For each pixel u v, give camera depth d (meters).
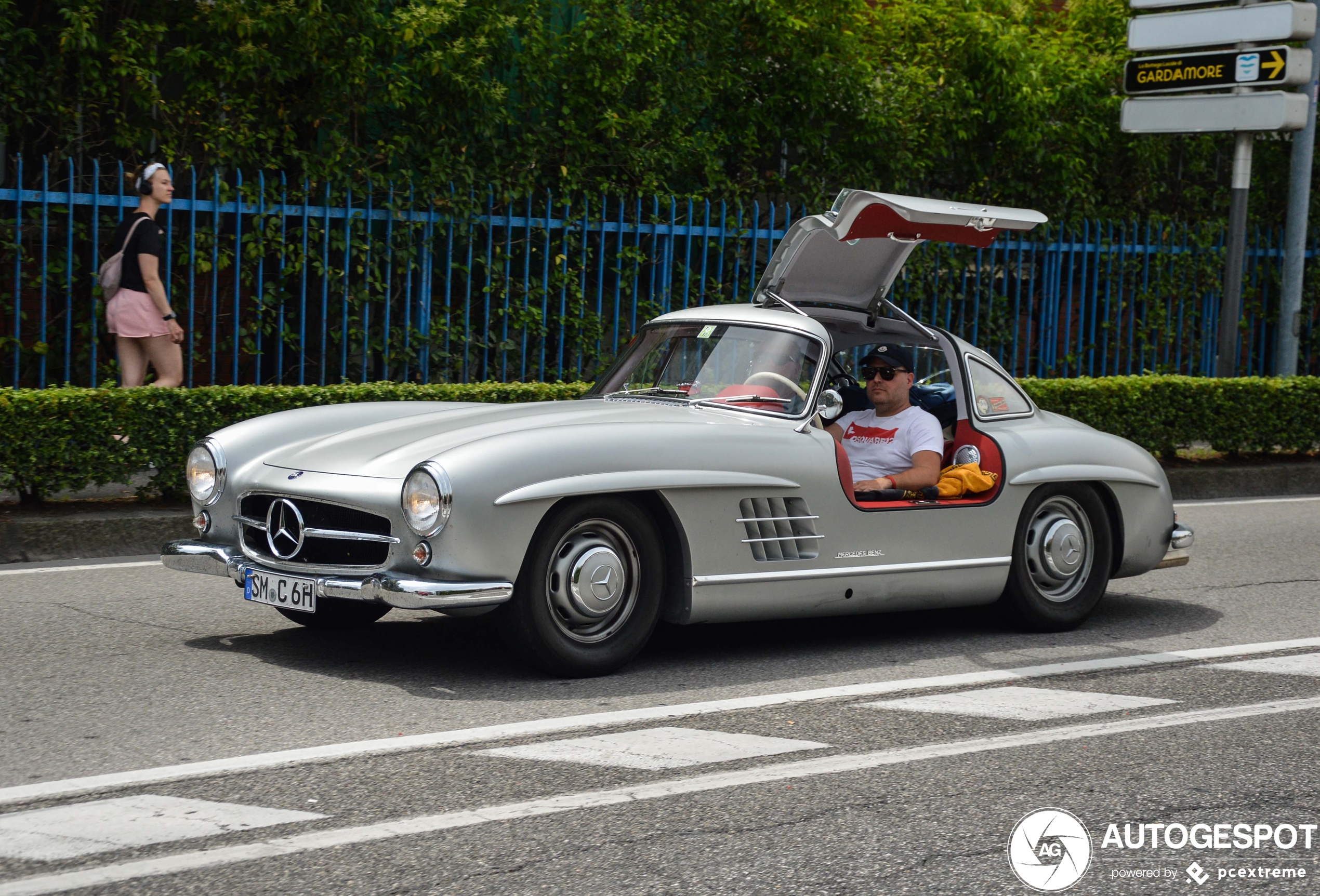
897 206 6.89
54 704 5.30
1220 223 15.63
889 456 6.99
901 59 14.10
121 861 3.82
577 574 5.74
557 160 12.38
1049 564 7.07
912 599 6.71
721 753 4.94
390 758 4.78
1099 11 15.37
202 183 10.91
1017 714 5.55
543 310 12.14
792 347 6.66
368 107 11.46
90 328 10.48
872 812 4.38
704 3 13.01
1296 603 7.98
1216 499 12.35
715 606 6.09
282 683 5.69
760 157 13.59
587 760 4.82
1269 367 16.50
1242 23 12.95
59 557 8.21
